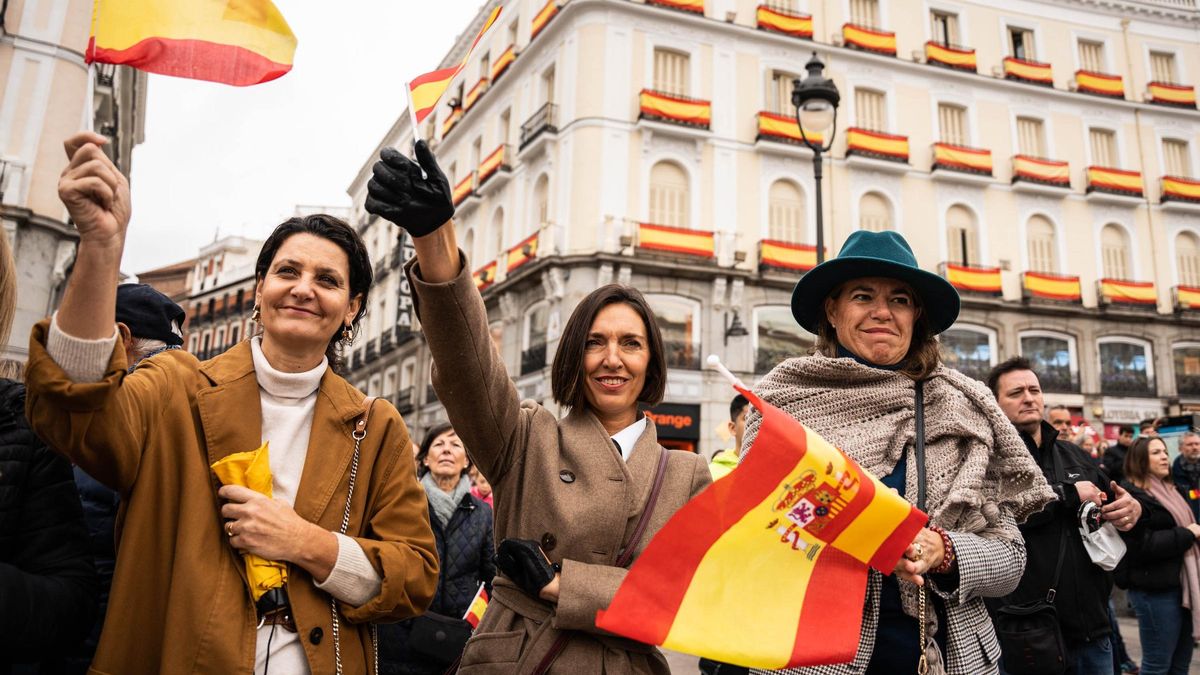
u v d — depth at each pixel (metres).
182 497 1.63
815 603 1.68
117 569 1.57
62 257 13.34
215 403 1.75
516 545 1.83
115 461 1.56
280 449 1.81
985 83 20.88
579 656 1.85
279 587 1.66
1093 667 3.40
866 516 1.73
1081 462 3.88
